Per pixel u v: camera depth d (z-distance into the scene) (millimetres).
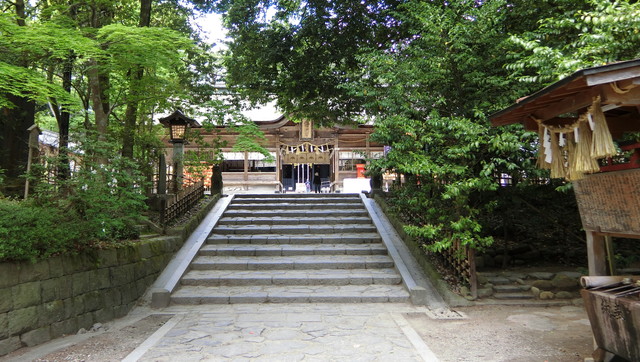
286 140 22469
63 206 5898
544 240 9344
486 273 7699
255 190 22625
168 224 9352
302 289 7234
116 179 6750
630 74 2775
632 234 3457
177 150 10867
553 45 6434
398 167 7066
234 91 12445
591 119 3252
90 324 5477
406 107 7082
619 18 4688
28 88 5594
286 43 10695
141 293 6785
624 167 3547
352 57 10648
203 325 5562
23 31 5480
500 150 6469
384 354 4445
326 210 11430
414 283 7105
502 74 7156
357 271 7977
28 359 4207
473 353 4449
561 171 3992
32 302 4648
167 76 12148
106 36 6859
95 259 5707
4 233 4391
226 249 8781
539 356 4316
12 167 8805
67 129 8750
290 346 4703
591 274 3994
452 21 7020
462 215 6984
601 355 3744
